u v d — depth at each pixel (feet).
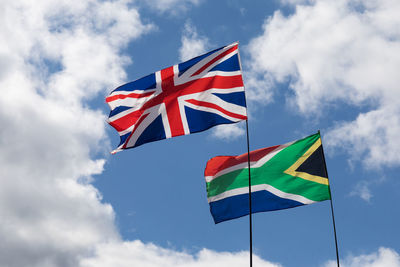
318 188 56.34
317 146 58.80
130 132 57.16
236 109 55.06
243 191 57.67
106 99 57.77
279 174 57.88
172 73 57.82
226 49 58.54
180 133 55.01
